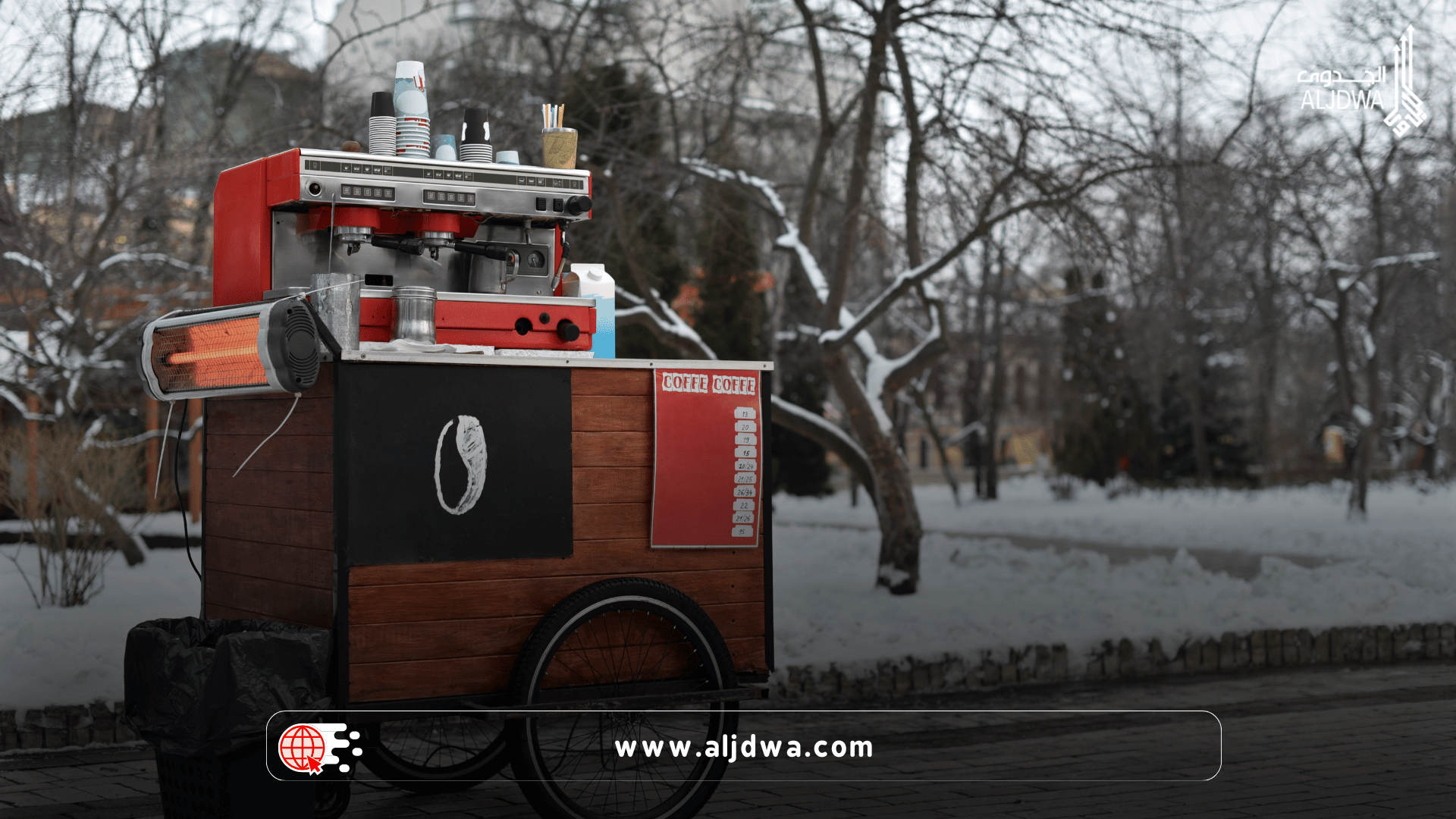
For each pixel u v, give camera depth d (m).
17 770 5.97
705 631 4.89
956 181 10.52
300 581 4.59
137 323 13.88
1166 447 40.62
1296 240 22.80
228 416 5.08
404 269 5.30
